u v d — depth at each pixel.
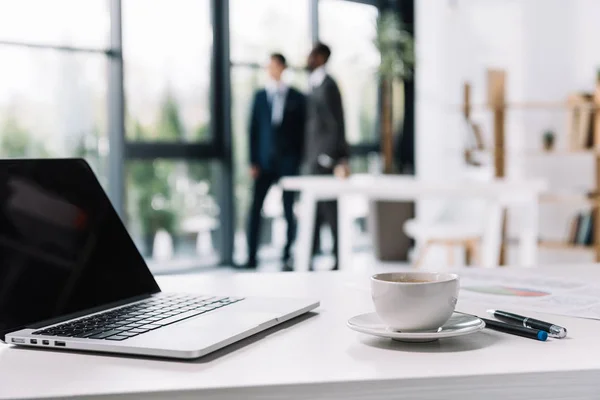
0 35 4.50
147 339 0.72
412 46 6.45
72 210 0.93
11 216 0.83
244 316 0.83
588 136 4.69
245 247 5.91
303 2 6.24
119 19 5.03
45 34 4.70
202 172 5.67
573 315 0.88
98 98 4.99
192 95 5.57
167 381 0.61
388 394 0.62
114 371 0.65
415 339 0.74
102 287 0.91
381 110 6.86
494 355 0.69
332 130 5.25
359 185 3.71
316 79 5.31
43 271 0.84
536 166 5.51
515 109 5.62
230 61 5.73
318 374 0.63
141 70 5.26
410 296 0.73
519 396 0.64
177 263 5.53
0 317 0.76
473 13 6.12
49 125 4.75
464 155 5.59
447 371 0.64
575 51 5.29
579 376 0.64
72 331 0.76
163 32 5.38
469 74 6.24
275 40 6.07
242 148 5.88
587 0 5.20
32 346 0.75
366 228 6.89
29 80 4.64
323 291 1.08
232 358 0.69
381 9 6.84
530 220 3.57
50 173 0.92
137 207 5.27
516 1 5.70
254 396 0.60
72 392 0.59
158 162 5.39
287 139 5.70
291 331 0.81
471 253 4.73
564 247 4.70
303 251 3.96
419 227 4.60
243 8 5.84
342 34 6.56
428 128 6.74
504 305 0.95
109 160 5.07
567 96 5.33
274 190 5.98
